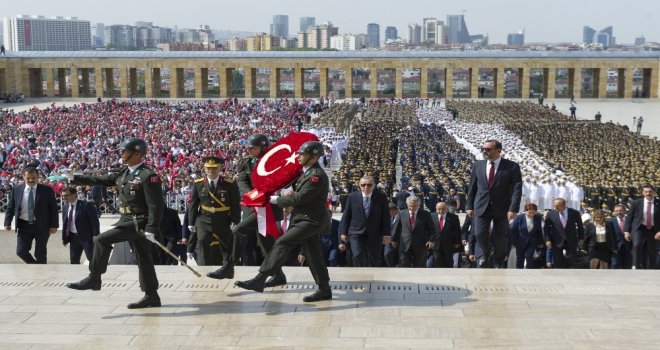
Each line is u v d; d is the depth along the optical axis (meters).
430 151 59.28
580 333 13.07
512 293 15.50
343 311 14.41
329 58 134.38
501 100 127.31
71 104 121.31
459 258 22.69
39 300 15.18
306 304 14.88
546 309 14.40
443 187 40.00
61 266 17.95
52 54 135.12
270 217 15.12
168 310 14.55
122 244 22.61
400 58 133.75
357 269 17.69
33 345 12.70
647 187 22.00
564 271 17.30
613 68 133.00
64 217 22.33
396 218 22.14
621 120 99.69
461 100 124.06
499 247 18.52
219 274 15.70
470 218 21.58
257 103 111.31
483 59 133.50
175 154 57.88
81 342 12.84
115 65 135.25
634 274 17.00
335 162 64.19
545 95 135.00
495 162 18.42
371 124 81.56
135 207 14.52
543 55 133.12
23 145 62.22
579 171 49.38
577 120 90.06
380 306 14.70
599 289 15.76
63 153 57.75
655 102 126.94
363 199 20.44
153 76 138.00
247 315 14.21
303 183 14.55
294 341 12.81
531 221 22.44
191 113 93.50
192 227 19.66
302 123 89.50
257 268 17.78
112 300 15.20
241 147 59.78
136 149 14.50
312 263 15.09
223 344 12.70
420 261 21.42
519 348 12.41
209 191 18.95
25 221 21.20
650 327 13.36
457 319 13.86
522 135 72.75
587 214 28.06
